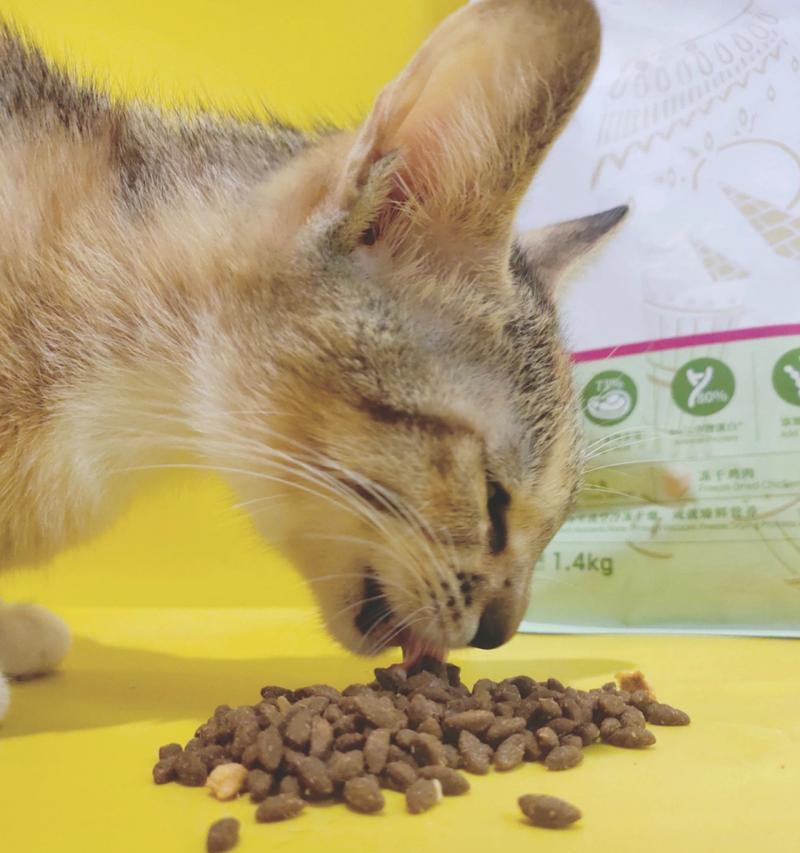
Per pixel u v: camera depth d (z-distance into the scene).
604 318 0.50
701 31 0.50
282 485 0.30
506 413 0.29
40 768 0.26
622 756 0.27
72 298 0.30
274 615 0.51
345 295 0.28
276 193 0.29
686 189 0.49
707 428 0.48
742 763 0.27
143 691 0.34
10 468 0.30
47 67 0.33
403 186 0.28
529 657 0.41
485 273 0.29
